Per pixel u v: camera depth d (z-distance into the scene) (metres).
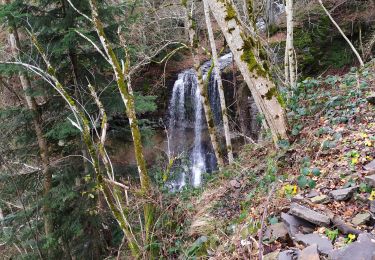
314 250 3.16
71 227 9.09
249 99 15.26
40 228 10.34
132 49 9.09
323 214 3.80
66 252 9.91
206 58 18.91
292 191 4.57
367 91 6.62
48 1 8.87
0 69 8.02
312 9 15.38
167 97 18.44
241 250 3.93
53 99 9.62
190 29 9.32
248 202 5.25
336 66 15.38
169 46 17.14
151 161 15.76
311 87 7.80
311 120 6.25
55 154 10.52
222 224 5.20
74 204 9.55
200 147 17.12
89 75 9.34
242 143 15.41
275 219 4.12
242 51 5.42
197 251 4.68
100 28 3.94
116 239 9.77
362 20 14.91
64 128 8.27
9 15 8.30
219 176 7.85
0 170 10.39
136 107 9.05
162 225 4.58
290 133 5.83
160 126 18.38
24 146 10.22
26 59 8.62
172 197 5.46
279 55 14.38
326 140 5.35
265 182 5.46
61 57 9.00
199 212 5.97
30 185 10.03
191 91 17.64
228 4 5.29
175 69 18.83
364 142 4.93
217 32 18.61
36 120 9.48
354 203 3.89
